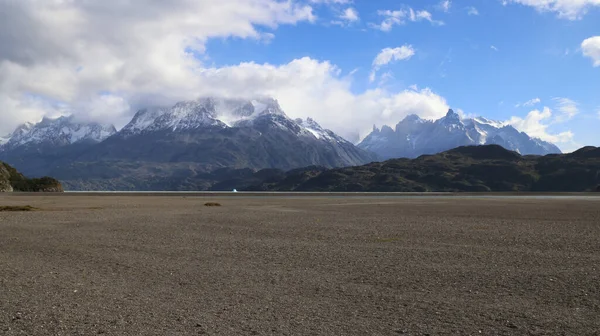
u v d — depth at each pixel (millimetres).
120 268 19047
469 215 49375
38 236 29578
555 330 11289
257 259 21219
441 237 29219
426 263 20047
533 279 16719
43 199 90688
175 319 12180
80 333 10984
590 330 11266
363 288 15648
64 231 32562
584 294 14562
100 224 37906
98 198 96938
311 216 47688
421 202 83250
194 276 17578
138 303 13727
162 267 19297
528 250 23625
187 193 135250
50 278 17078
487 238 28641
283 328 11516
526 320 12055
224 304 13688
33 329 11234
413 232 32125
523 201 90000
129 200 88500
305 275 17750
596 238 28641
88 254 22484
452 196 127750
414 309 13141
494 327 11547
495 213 52875
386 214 50875
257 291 15281
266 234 31078
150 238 28781
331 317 12422
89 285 16000
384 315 12609
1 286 15727
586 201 90250
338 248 24531
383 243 26438
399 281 16656
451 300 14086
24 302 13695
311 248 24562
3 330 11117
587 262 20094
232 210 58250
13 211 54344
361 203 78625
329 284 16250
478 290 15289
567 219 44219
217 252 23234
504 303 13695
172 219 43438
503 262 20188
